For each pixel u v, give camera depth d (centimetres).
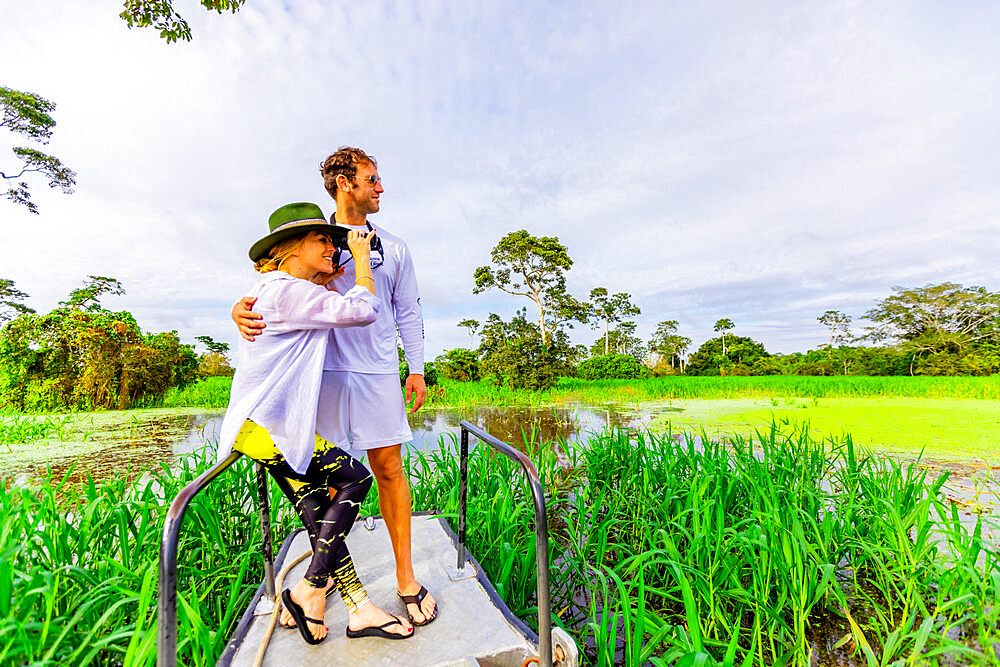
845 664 225
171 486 306
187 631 171
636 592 295
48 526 228
